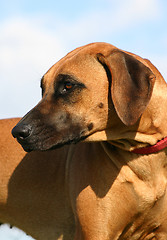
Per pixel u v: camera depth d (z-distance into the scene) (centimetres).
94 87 155
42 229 178
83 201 162
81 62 156
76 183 164
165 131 160
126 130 158
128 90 152
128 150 160
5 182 179
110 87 156
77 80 155
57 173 175
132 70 154
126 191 161
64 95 156
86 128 156
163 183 161
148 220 164
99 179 161
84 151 166
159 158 160
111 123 157
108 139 158
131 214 162
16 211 180
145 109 152
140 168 160
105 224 160
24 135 154
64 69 156
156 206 162
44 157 177
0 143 181
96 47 158
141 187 161
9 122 184
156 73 161
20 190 178
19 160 179
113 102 152
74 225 174
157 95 158
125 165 161
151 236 168
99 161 161
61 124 155
